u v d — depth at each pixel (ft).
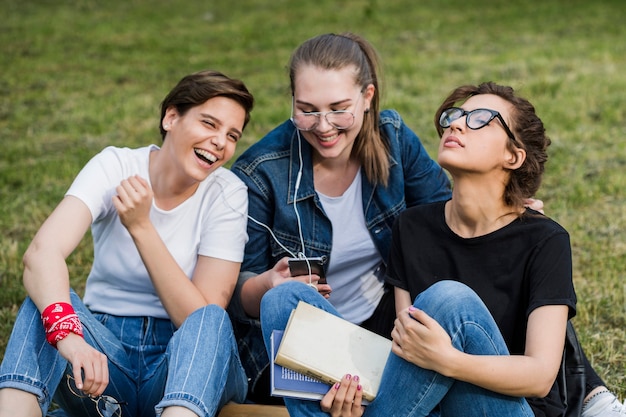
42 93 40.11
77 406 12.45
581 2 61.77
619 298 18.56
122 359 12.80
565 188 25.93
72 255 21.68
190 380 11.44
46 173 28.63
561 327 11.34
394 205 14.33
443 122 12.26
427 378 11.03
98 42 51.98
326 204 14.23
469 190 12.17
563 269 11.66
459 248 12.43
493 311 12.06
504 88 12.51
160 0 66.44
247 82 41.70
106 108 37.35
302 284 12.29
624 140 30.60
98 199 13.06
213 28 56.54
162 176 13.28
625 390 15.08
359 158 14.25
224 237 13.43
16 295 19.51
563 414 11.82
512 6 61.52
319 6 63.67
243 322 14.19
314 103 13.23
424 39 51.24
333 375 11.22
